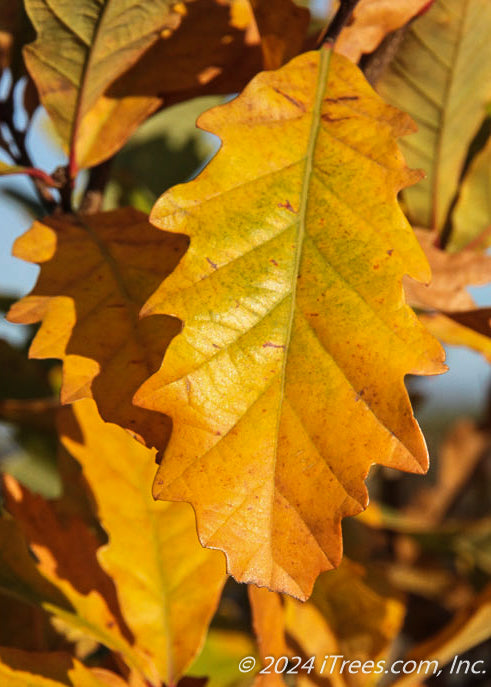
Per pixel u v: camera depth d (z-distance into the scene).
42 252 0.40
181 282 0.34
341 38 0.42
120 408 0.35
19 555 0.43
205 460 0.33
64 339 0.37
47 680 0.39
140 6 0.41
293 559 0.32
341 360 0.33
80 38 0.42
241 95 0.36
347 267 0.34
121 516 0.44
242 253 0.34
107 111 0.45
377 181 0.35
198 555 0.44
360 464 0.33
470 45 0.45
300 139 0.36
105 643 0.42
